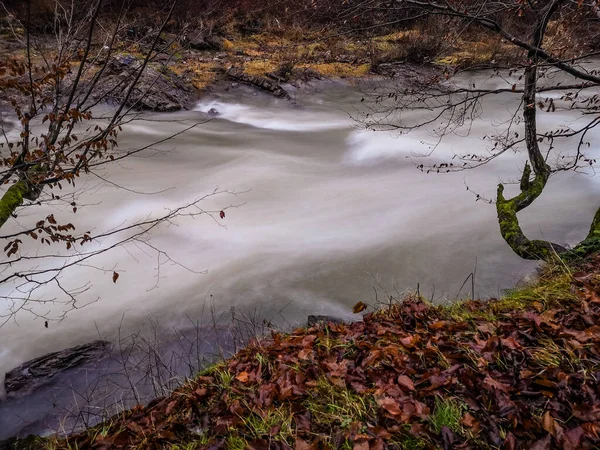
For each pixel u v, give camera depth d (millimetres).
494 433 2617
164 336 5348
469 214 8516
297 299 6152
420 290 6270
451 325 3939
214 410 3387
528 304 4168
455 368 3186
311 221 8516
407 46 13719
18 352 5172
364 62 16156
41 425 4031
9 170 3420
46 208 8312
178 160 11414
